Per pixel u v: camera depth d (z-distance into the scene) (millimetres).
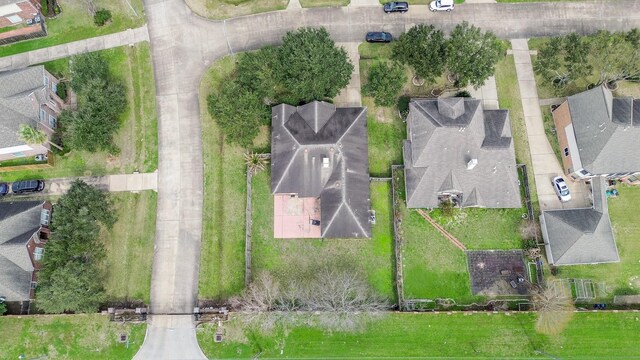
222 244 61000
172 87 65812
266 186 62469
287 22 67500
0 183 63219
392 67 60062
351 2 68000
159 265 60656
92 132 59312
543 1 68312
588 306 59250
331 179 58969
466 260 60312
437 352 57938
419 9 67750
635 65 60625
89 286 54844
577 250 57281
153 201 62531
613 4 68125
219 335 58594
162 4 68438
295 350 58250
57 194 63188
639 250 60312
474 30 59500
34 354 58375
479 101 61469
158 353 58406
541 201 62094
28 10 66375
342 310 55906
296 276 59938
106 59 66812
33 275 58625
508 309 58812
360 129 61000
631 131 57344
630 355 57625
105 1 68562
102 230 61438
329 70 59344
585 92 59906
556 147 63781
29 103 59938
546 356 57656
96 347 58594
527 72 66000
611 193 61969
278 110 61781
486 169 59125
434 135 58469
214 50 66812
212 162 63406
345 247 60844
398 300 58875
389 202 62031
